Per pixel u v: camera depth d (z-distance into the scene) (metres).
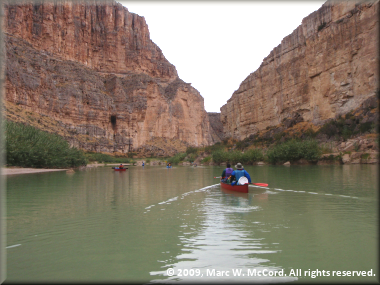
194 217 8.80
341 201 11.18
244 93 92.44
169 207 10.45
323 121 58.62
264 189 15.04
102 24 144.12
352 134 47.53
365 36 51.09
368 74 50.03
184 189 16.11
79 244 6.34
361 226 7.57
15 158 36.91
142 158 114.88
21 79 82.50
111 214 9.27
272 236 6.79
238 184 14.53
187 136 148.38
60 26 122.25
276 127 70.56
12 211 9.78
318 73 61.38
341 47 56.00
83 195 13.65
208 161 67.44
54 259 5.52
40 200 12.05
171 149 130.12
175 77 171.00
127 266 5.18
